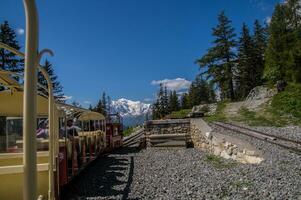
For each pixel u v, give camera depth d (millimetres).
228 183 9188
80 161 12070
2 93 8312
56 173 7574
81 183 11016
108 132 20547
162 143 21641
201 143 19656
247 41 79312
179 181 10305
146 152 20094
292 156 12336
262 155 12227
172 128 22391
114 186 10211
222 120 34906
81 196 9203
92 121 17125
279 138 17609
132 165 14547
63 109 9484
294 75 51312
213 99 99750
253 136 18875
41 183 7328
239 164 12719
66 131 9539
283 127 26469
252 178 9367
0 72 6672
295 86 44188
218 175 10531
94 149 15617
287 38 57656
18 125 9570
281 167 10508
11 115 8789
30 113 2725
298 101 36188
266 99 44469
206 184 9375
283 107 36375
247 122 31312
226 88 74500
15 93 8312
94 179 11641
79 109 12602
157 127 22469
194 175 11109
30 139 2703
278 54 57125
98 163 15930
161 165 14062
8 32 51781
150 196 8648
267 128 25312
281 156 12305
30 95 2738
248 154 12844
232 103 51344
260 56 79000
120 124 23812
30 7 2730
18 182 6820
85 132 15703
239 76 77125
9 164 7965
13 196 6773
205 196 8164
